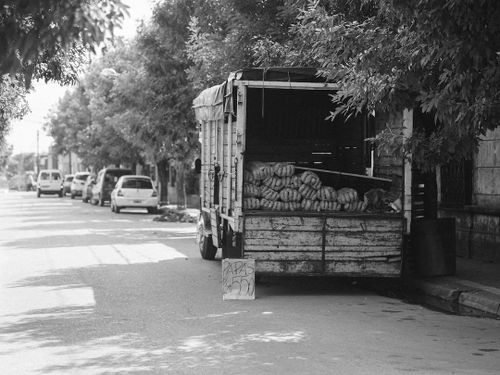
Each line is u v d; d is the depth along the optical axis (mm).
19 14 4852
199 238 16797
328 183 14320
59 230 25391
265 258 11500
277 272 11508
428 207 13266
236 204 11594
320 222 11531
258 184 11773
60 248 19016
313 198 11758
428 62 9172
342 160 14688
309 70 11742
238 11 16625
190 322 9383
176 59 26328
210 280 13211
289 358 7469
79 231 24922
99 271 14445
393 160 12359
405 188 11750
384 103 10219
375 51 9742
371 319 9711
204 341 8281
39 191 68062
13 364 7273
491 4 7941
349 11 11398
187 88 26391
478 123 8555
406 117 11672
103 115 42094
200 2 19062
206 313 10039
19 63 4984
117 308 10422
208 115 15016
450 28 8156
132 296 11461
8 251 18266
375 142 12281
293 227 11516
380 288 12617
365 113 13875
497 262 15039
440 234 12680
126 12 4922
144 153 40656
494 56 8320
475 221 15797
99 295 11570
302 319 9633
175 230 25547
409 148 10656
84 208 43188
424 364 7270
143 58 27641
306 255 11547
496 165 15289
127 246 19578
